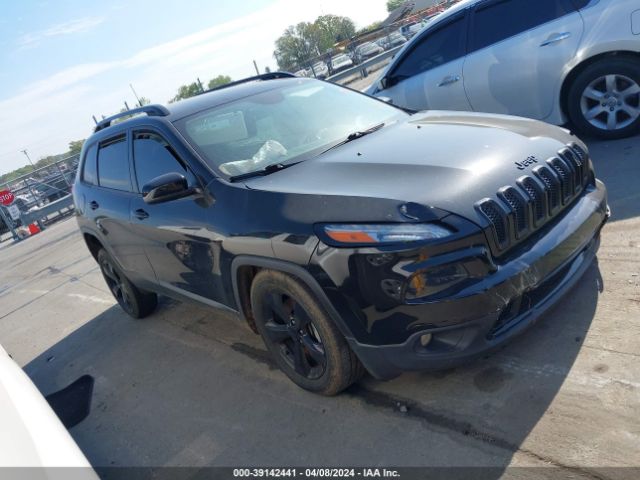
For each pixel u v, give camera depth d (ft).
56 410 12.78
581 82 16.75
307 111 12.48
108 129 14.46
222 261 9.93
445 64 19.10
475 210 7.82
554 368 8.67
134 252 13.43
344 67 79.92
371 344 8.19
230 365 12.14
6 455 5.79
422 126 11.12
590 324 9.39
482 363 9.33
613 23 15.67
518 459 7.25
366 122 12.30
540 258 8.17
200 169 10.62
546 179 8.75
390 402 9.15
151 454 10.01
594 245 9.87
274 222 8.75
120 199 13.32
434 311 7.60
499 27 17.83
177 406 11.27
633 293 9.82
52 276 27.96
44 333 18.98
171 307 16.71
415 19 83.66
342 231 7.89
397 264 7.55
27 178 58.08
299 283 8.73
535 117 17.87
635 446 6.89
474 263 7.61
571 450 7.12
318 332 8.93
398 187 8.28
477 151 9.12
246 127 11.66
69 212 57.82
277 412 9.94
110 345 15.61
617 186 14.19
